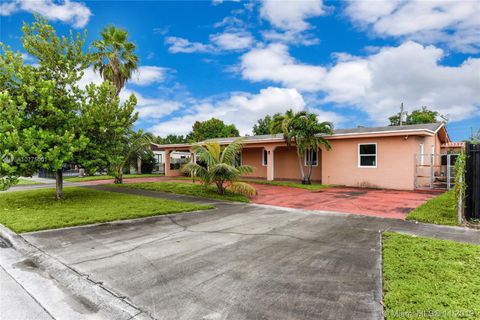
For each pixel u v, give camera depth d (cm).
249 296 324
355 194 1196
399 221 684
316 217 749
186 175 2456
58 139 865
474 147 646
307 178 1585
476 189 643
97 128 1000
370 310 290
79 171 2503
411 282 342
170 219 734
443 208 803
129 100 1090
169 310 298
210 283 358
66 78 961
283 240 540
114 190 1370
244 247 499
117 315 295
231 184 1129
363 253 460
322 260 431
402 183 1344
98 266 417
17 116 810
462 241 512
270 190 1365
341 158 1529
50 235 579
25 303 322
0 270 418
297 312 289
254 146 1880
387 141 1384
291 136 1483
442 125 1670
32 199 1046
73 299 332
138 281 366
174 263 427
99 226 657
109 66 1917
